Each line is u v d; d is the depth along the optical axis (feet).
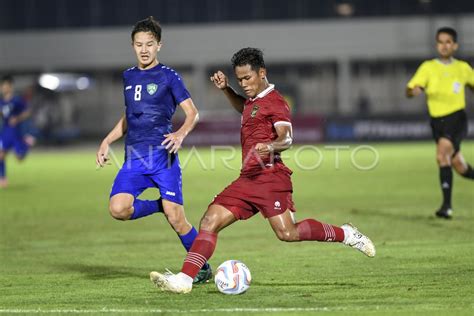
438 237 93.91
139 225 113.09
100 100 424.46
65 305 61.16
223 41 424.46
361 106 392.88
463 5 405.39
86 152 323.16
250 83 61.98
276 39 422.41
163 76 67.97
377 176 181.27
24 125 336.29
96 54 428.97
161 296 63.57
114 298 63.41
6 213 130.11
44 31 430.61
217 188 165.27
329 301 60.29
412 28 413.18
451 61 107.34
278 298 61.67
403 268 74.59
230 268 62.69
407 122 307.37
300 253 85.30
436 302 59.41
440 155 108.68
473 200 130.72
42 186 177.68
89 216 124.47
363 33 417.08
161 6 426.51
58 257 87.51
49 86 402.52
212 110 424.46
